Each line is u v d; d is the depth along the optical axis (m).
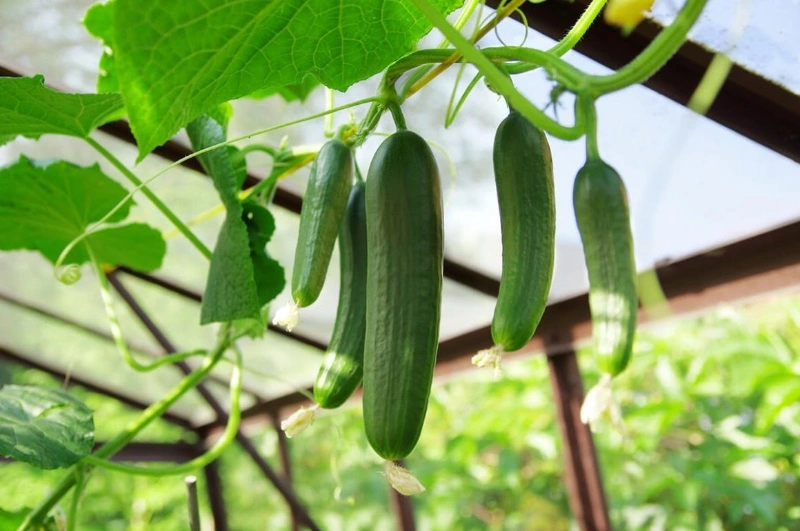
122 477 2.95
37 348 2.37
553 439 2.06
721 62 0.38
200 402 2.40
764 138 0.90
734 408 1.93
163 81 0.42
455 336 1.64
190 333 2.15
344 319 0.47
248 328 0.72
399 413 0.39
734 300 1.14
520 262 0.40
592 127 0.37
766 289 1.10
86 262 1.03
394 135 0.43
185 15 0.40
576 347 1.46
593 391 0.36
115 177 1.62
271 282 0.71
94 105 0.62
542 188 0.41
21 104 0.61
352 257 0.48
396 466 0.40
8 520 0.84
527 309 0.39
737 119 0.89
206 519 2.82
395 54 0.47
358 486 2.54
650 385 2.09
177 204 1.64
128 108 0.42
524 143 0.41
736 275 1.13
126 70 0.41
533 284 0.39
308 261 0.45
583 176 0.38
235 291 0.59
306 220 0.46
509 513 2.35
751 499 1.72
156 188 1.60
